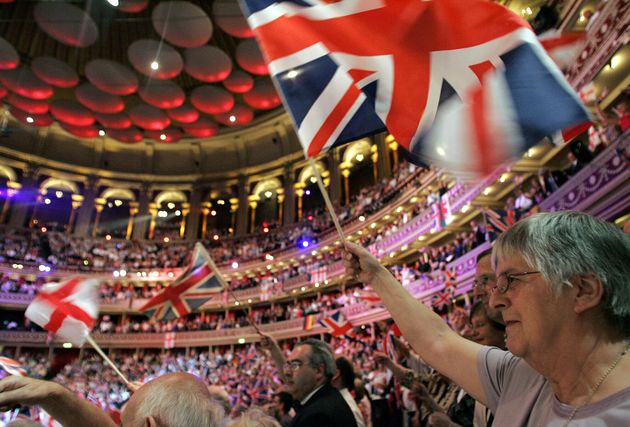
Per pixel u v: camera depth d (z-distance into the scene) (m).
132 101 28.34
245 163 34.56
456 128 1.80
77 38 19.66
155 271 30.75
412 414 4.87
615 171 8.88
